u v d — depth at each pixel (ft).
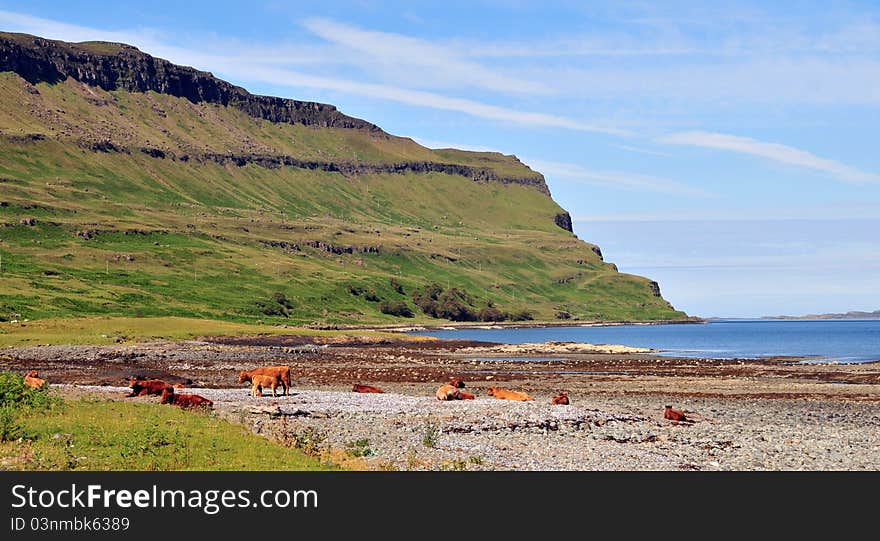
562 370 335.26
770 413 179.63
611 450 120.78
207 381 245.24
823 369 329.31
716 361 387.14
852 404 202.08
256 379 179.52
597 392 238.07
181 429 110.83
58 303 646.33
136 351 355.77
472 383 270.05
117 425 112.27
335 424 135.54
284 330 556.92
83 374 249.34
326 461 102.99
